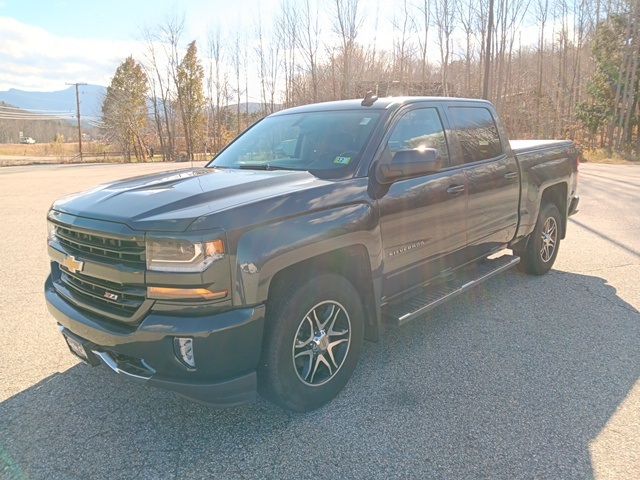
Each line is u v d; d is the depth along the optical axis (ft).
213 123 181.16
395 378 10.91
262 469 7.97
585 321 14.05
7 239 25.91
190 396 7.98
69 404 9.96
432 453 8.29
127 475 7.85
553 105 114.32
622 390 10.24
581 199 38.06
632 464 7.90
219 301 7.79
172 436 8.89
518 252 17.65
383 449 8.42
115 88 188.14
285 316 8.73
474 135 14.28
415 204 11.31
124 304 8.27
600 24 97.71
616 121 94.73
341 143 11.28
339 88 110.32
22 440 8.79
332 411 9.62
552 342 12.68
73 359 11.96
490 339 12.93
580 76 111.24
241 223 7.97
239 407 9.82
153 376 8.09
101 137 207.21
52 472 7.93
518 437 8.68
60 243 9.74
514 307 15.26
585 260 20.62
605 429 8.88
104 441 8.75
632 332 13.23
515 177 15.57
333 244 9.20
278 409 9.76
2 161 150.00
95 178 68.85
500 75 96.84
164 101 181.88
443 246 12.49
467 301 15.88
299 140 12.14
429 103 12.97
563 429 8.90
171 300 7.74
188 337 7.66
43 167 111.24
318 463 8.09
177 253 7.60
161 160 175.94
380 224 10.37
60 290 9.81
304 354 9.33
